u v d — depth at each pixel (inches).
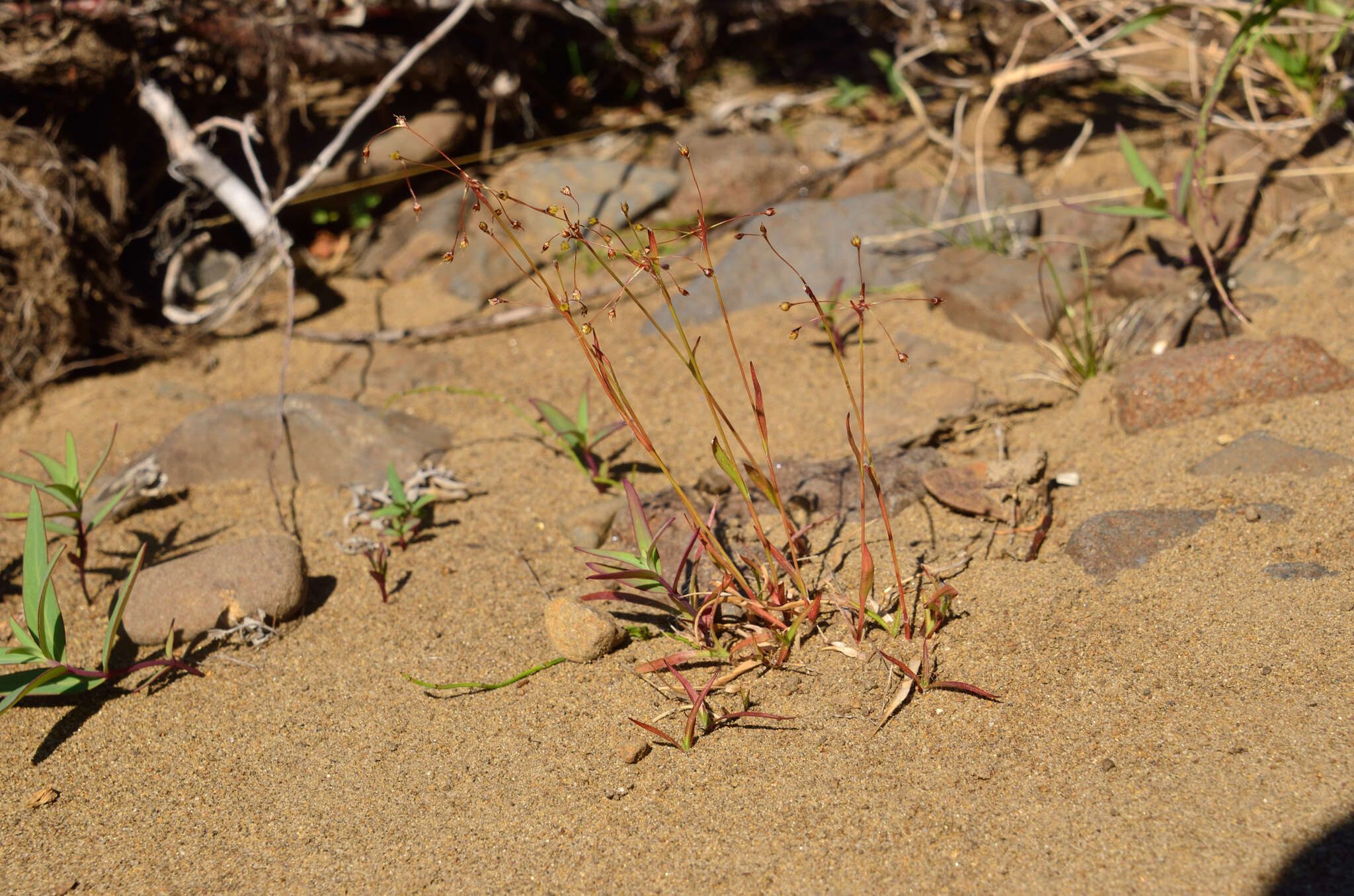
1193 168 76.4
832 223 82.0
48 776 68.0
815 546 70.9
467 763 67.3
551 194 85.5
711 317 80.4
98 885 66.0
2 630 71.6
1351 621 66.7
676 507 72.5
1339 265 76.6
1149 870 63.8
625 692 68.3
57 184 79.1
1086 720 66.2
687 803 66.0
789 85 97.3
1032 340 77.0
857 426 74.9
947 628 68.3
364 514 73.5
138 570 68.9
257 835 66.5
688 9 90.6
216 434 75.6
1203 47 86.3
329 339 80.8
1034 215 81.4
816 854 64.9
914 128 87.9
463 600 71.1
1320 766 64.5
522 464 75.2
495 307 82.2
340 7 85.6
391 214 86.4
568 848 65.6
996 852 64.5
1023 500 70.7
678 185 85.7
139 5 79.7
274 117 82.4
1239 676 66.3
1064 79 89.2
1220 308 76.0
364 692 69.1
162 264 83.0
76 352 80.1
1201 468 71.0
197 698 69.4
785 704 67.5
